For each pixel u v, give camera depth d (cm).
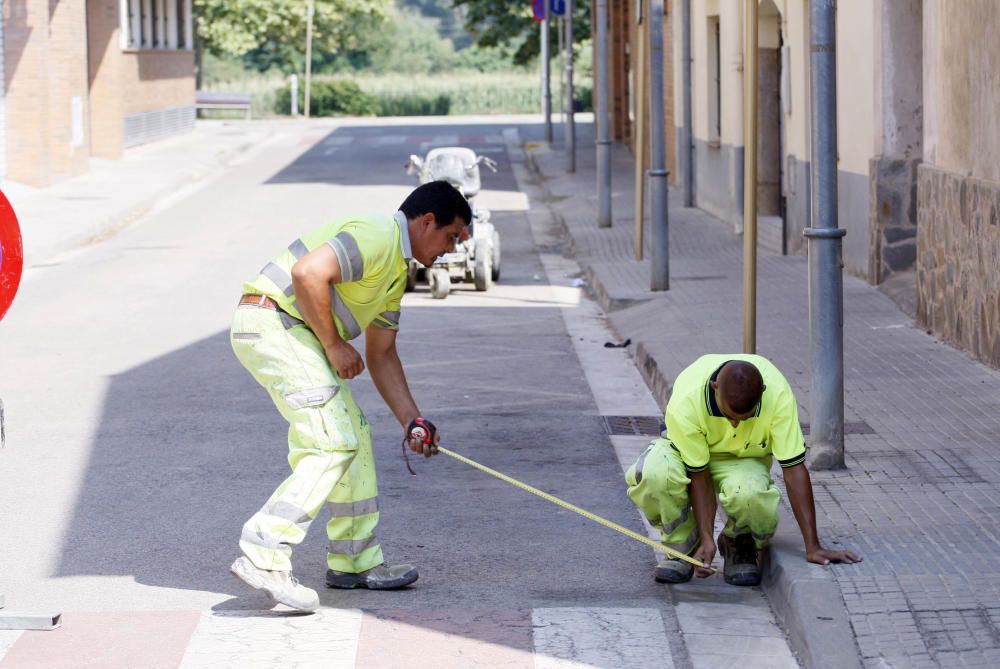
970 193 1182
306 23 7512
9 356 1402
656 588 721
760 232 2122
